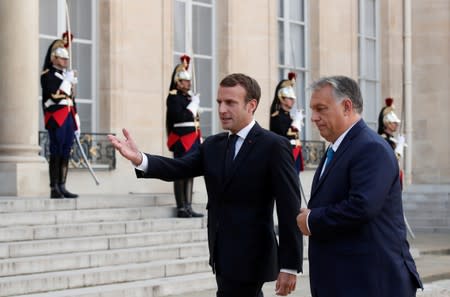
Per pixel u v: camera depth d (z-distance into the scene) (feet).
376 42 81.35
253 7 66.44
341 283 17.60
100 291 35.99
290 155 21.06
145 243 43.45
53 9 55.16
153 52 58.90
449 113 81.92
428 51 82.64
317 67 73.05
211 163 21.29
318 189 18.13
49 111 44.93
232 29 64.80
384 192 17.33
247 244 20.75
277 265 21.09
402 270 17.63
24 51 49.39
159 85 59.21
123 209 45.62
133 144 20.97
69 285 36.60
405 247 18.02
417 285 18.02
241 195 20.88
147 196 49.29
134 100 57.77
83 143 54.75
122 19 57.06
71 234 41.34
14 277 35.78
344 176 17.76
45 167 49.65
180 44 62.59
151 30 58.80
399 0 82.38
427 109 82.53
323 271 17.81
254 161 20.84
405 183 81.46
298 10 72.79
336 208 17.38
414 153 82.79
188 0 62.90
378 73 81.46
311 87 18.25
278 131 55.52
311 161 71.15
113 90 56.49
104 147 55.83
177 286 39.34
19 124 49.06
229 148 21.21
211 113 64.69
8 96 49.01
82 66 56.29
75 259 38.68
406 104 81.25
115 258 40.42
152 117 58.75
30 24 49.78
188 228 47.09
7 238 38.86
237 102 20.98
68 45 45.78
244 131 21.16
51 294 35.09
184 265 41.93
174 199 50.19
